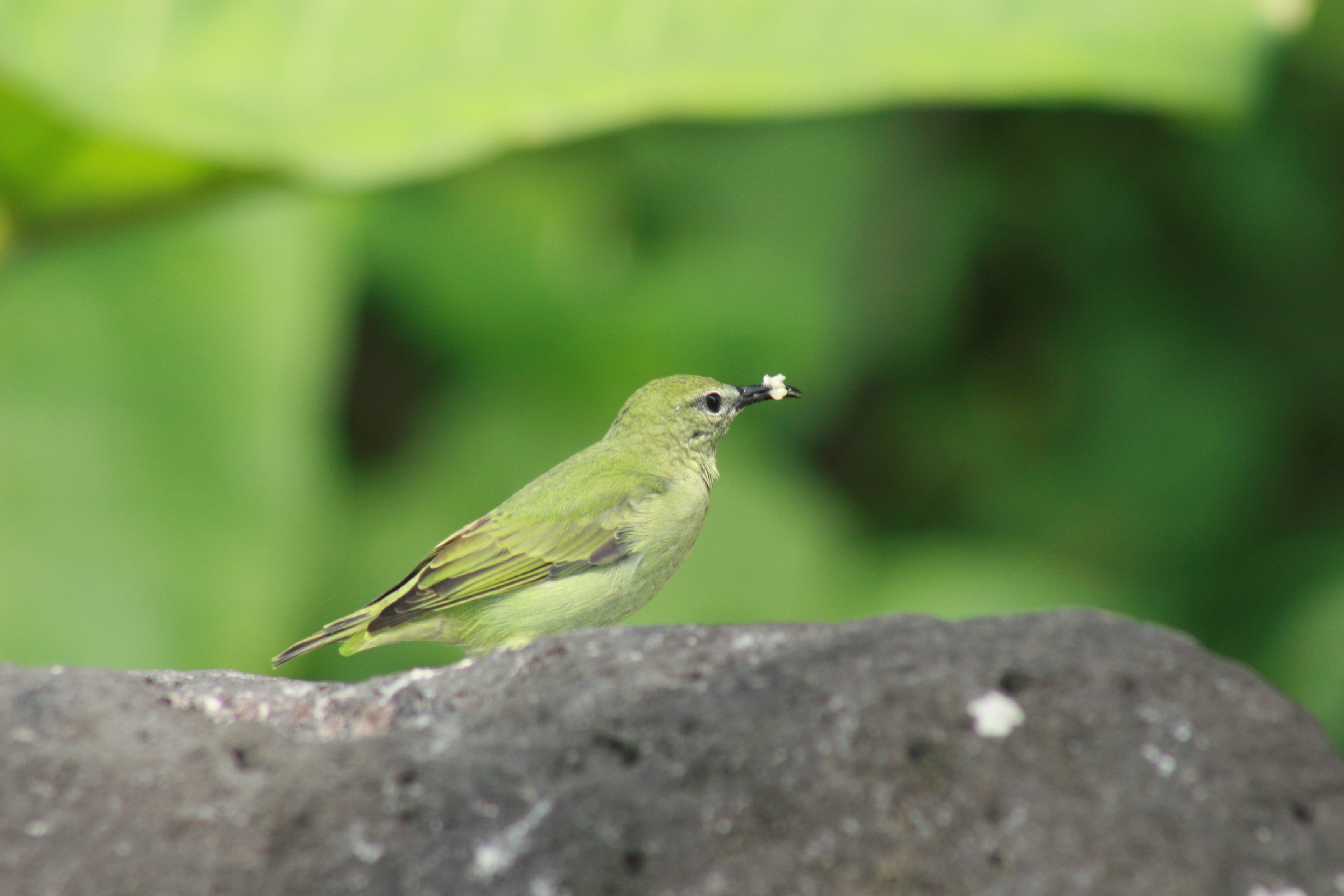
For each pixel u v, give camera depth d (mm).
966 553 13758
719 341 14570
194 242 11938
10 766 5367
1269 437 14875
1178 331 15133
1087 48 7086
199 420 11820
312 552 12320
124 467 11656
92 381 11711
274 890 5141
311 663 12492
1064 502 15039
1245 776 5219
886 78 7176
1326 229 14852
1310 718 5414
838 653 5566
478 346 14508
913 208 15312
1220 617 13664
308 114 7430
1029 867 5059
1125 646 5543
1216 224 15039
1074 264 15328
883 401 15727
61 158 7355
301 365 11992
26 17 7391
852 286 15289
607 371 14383
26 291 11555
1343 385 14852
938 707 5336
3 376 11539
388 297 14422
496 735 5520
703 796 5242
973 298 15531
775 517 13766
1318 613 12859
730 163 15109
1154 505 14891
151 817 5270
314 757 5488
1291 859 5078
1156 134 15023
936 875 5070
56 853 5184
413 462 14219
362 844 5238
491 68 7480
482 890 5129
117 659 11328
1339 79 14570
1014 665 5457
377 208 14297
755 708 5402
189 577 11570
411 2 7500
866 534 15273
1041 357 15438
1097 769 5219
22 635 11250
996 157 15305
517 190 14781
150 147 7219
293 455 11859
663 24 7484
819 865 5105
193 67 7445
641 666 5715
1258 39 7000
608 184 14969
